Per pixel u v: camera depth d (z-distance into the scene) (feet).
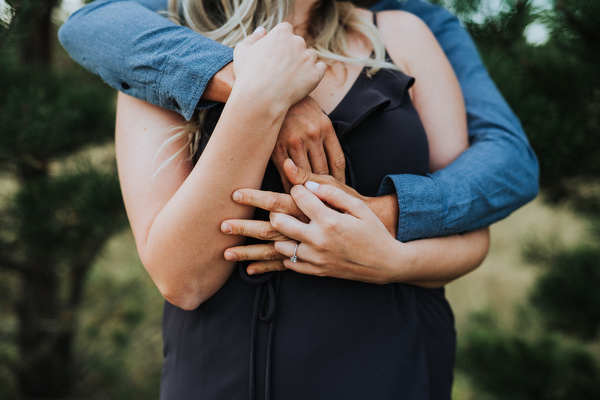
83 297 8.89
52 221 5.99
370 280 2.15
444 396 2.54
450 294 12.50
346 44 2.54
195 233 2.00
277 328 2.17
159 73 2.14
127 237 7.85
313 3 2.57
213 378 2.20
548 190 5.71
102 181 5.95
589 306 5.77
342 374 2.16
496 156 2.50
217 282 2.18
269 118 1.89
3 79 6.03
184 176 2.22
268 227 2.03
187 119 2.13
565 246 6.54
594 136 5.08
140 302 9.68
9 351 9.07
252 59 1.94
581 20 4.60
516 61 5.13
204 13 2.50
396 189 2.21
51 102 6.09
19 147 5.80
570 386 5.92
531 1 4.75
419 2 3.25
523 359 5.99
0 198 7.04
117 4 2.39
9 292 8.65
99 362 8.90
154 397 8.89
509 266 13.42
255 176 1.99
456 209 2.32
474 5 4.95
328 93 2.34
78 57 2.40
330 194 2.02
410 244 2.24
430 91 2.60
